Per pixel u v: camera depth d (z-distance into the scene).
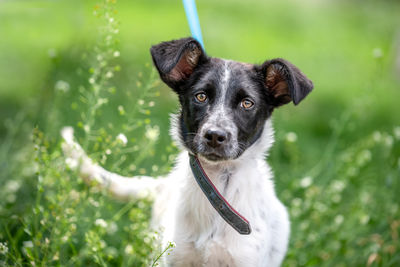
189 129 4.72
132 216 5.04
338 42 17.66
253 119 4.70
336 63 14.77
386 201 6.41
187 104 4.75
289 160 7.94
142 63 10.49
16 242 4.91
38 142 4.77
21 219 4.73
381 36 19.48
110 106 7.88
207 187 4.47
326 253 5.80
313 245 6.00
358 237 6.14
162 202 5.12
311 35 18.08
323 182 6.76
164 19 15.94
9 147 6.54
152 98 9.02
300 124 9.62
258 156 4.81
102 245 4.70
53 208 4.60
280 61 4.72
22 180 5.75
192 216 4.64
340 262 5.94
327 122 10.09
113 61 10.28
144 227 4.98
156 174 5.75
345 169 6.77
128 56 10.94
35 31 12.42
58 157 4.98
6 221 5.27
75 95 7.46
